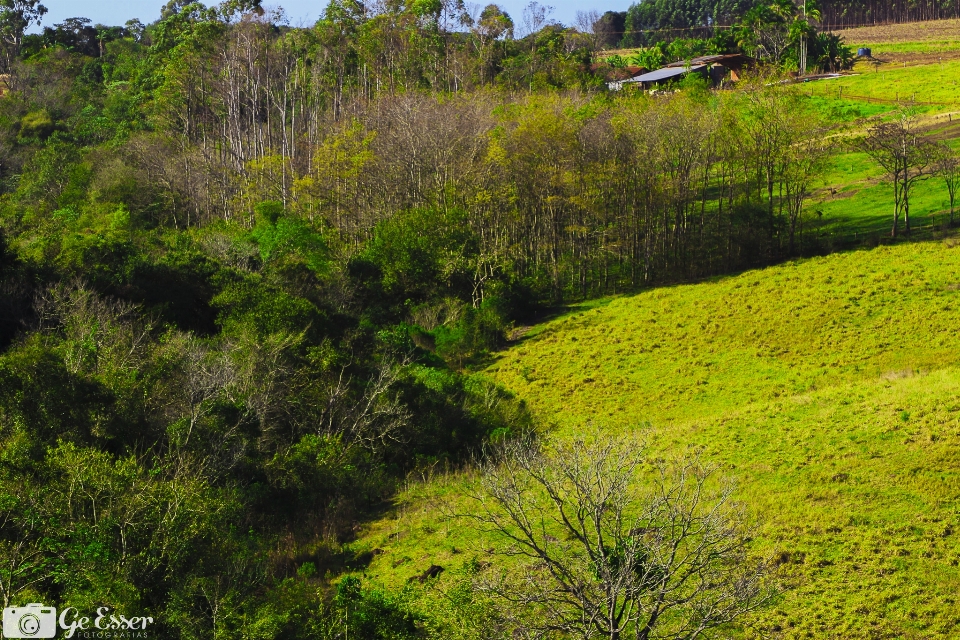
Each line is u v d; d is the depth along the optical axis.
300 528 36.50
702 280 74.75
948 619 26.88
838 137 93.56
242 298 52.50
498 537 33.56
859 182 91.06
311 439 40.66
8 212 84.00
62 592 23.91
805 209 84.75
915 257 67.44
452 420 47.59
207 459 34.38
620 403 53.16
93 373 36.69
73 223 75.06
